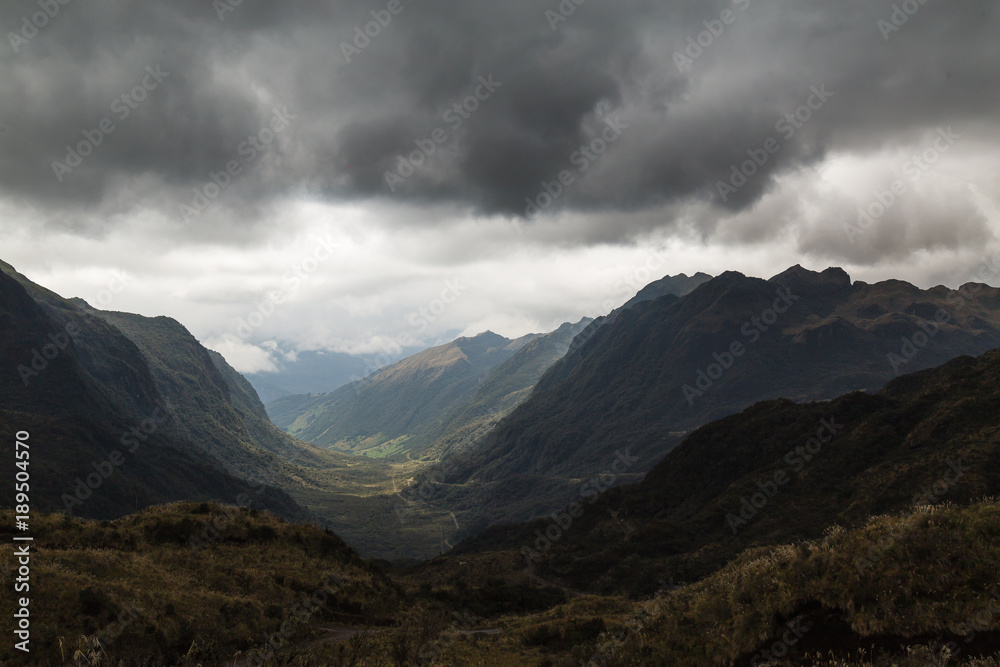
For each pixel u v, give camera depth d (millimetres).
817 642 16406
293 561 50938
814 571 18141
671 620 22359
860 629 15797
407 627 33719
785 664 15852
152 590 32938
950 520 17250
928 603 15219
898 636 15312
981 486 92625
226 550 48656
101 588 29312
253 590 42531
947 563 15930
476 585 88500
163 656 26312
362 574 56062
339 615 45094
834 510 112375
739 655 17625
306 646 29266
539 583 115125
